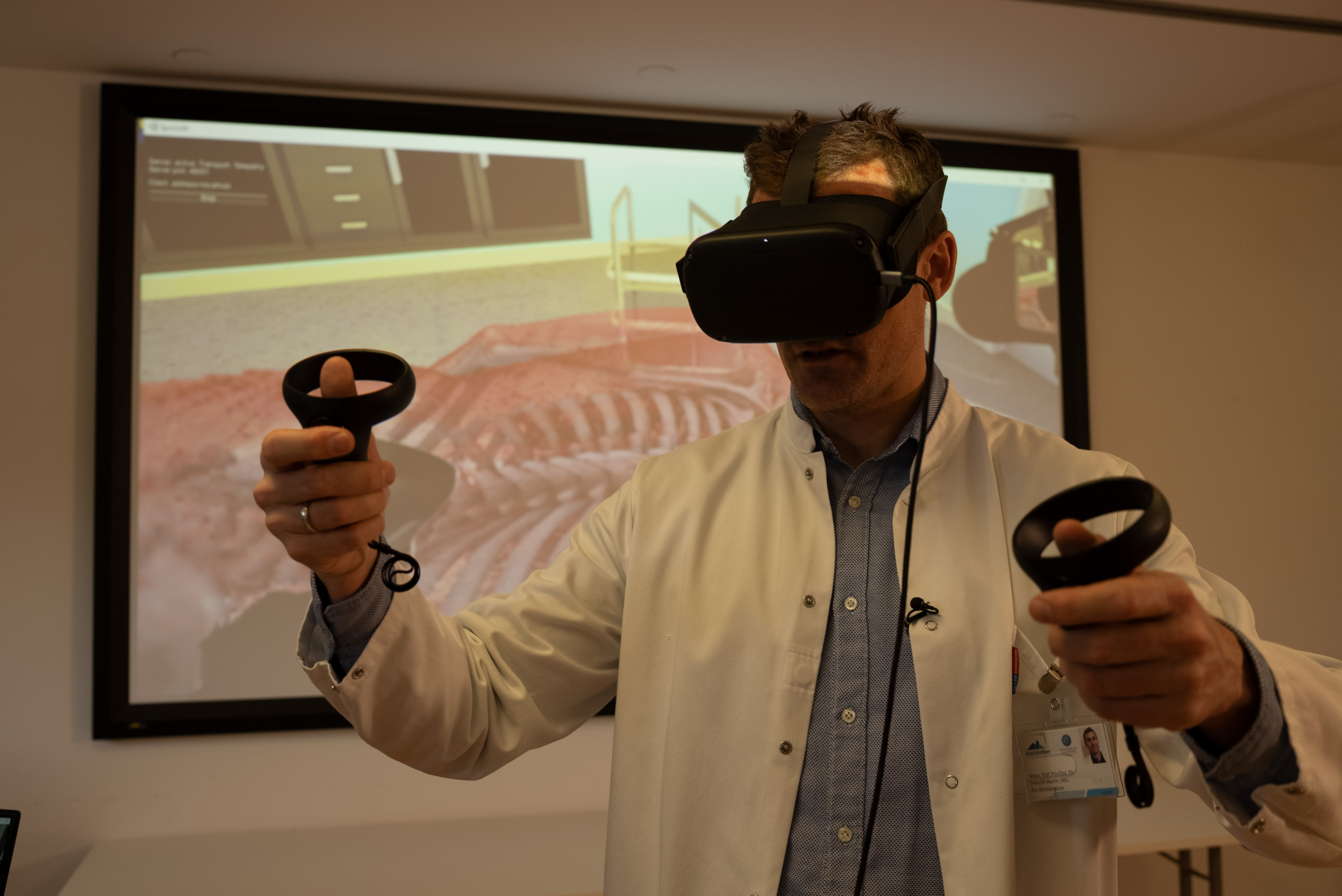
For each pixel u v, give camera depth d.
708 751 0.88
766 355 2.44
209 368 2.18
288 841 2.05
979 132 2.59
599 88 2.32
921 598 0.87
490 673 0.93
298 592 2.18
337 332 2.26
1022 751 0.84
